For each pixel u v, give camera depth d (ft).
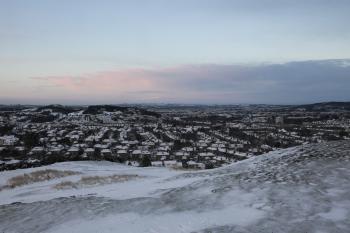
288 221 26.96
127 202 37.68
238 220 28.25
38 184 71.26
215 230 26.45
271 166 48.85
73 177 77.30
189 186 42.75
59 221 33.37
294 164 46.47
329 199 31.19
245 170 52.42
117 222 30.89
